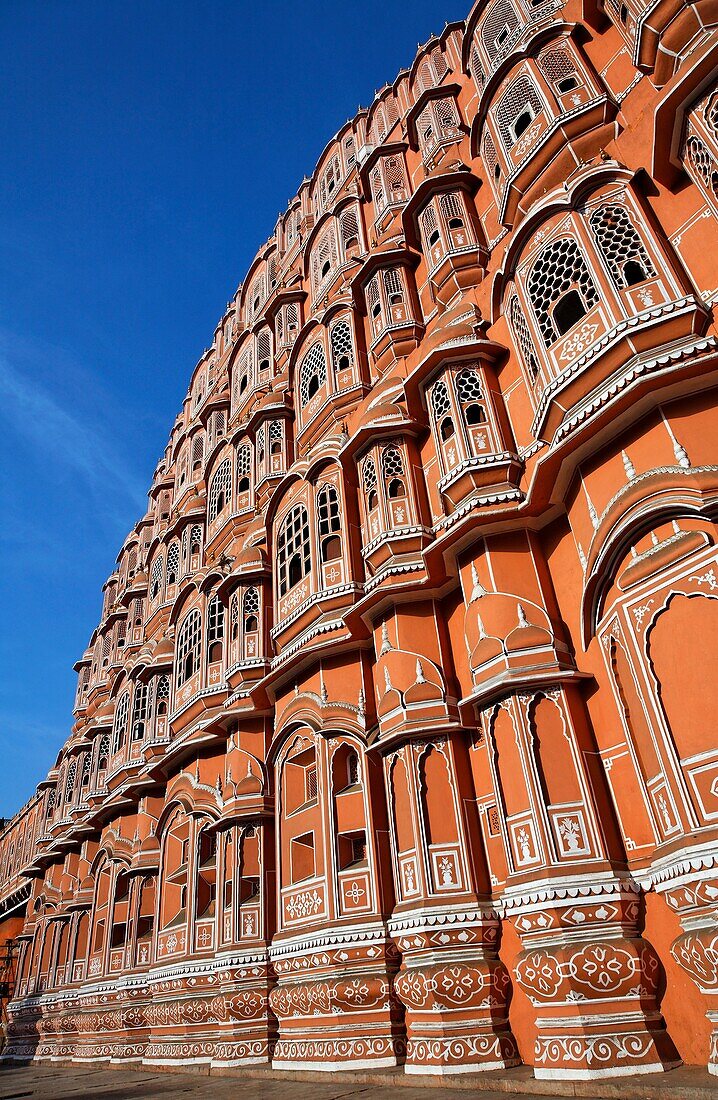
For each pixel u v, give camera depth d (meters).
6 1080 19.06
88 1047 21.59
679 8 9.47
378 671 12.54
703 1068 7.29
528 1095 7.80
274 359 21.14
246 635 17.02
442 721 11.27
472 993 9.59
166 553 24.77
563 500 10.46
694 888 7.29
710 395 8.53
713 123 8.90
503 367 12.24
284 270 23.28
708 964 7.02
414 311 15.66
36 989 28.20
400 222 17.23
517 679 9.70
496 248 12.88
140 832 21.34
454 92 17.50
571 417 9.51
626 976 7.95
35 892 33.06
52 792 35.31
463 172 15.02
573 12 12.64
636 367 8.67
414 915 10.38
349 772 13.37
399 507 13.11
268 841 15.18
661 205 9.84
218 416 24.11
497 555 10.92
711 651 7.73
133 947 20.30
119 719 24.58
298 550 15.77
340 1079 10.70
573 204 10.45
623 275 9.57
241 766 15.75
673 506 8.25
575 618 10.12
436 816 10.86
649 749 8.27
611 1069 7.50
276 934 13.98
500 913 9.41
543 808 9.12
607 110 11.12
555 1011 8.20
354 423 14.98
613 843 8.82
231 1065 13.34
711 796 7.44
